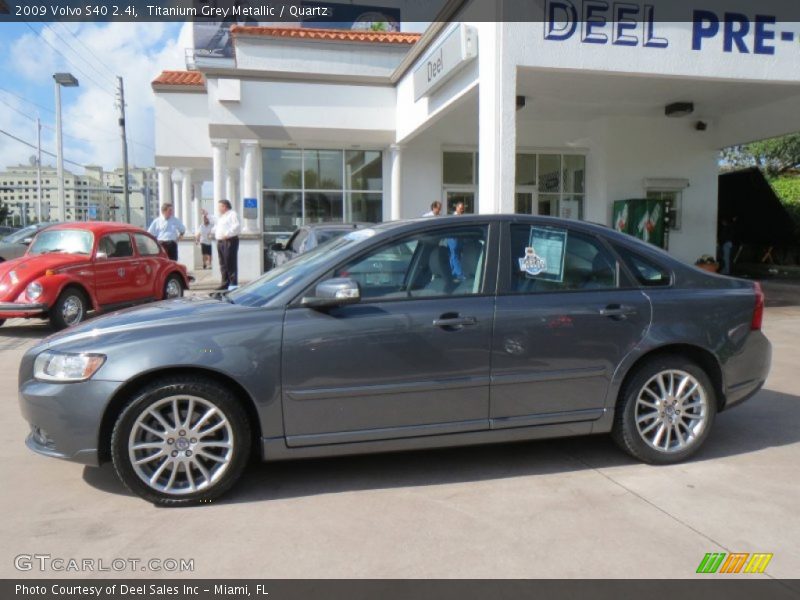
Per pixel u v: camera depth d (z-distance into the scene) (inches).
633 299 173.6
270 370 150.9
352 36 613.3
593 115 619.2
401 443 160.1
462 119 601.9
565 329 167.0
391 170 645.9
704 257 636.1
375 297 161.3
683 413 176.7
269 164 647.1
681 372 175.3
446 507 150.3
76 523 142.4
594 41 372.2
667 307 175.2
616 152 627.8
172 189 1007.0
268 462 177.8
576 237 177.0
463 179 671.8
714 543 133.2
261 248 625.3
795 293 581.3
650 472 171.3
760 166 1114.1
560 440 197.2
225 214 525.0
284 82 608.7
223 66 610.5
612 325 170.2
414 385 158.4
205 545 132.5
